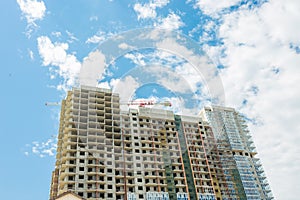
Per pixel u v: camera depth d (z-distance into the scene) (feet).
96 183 165.07
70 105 192.54
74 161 170.71
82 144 175.22
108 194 165.17
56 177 175.73
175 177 187.11
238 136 235.20
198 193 185.88
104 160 175.32
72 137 179.93
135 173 178.09
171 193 179.01
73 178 164.35
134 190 173.37
